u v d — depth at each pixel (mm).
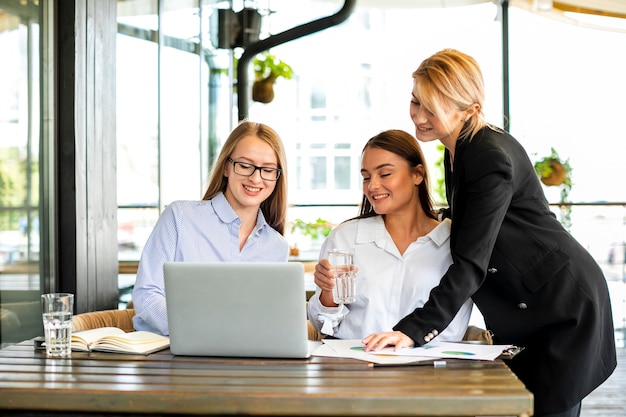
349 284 2152
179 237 2652
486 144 2236
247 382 1816
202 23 6223
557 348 2273
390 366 1970
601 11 7680
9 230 3205
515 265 2291
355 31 8617
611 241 7074
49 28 3271
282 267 2045
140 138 4793
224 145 2705
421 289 2420
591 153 7664
